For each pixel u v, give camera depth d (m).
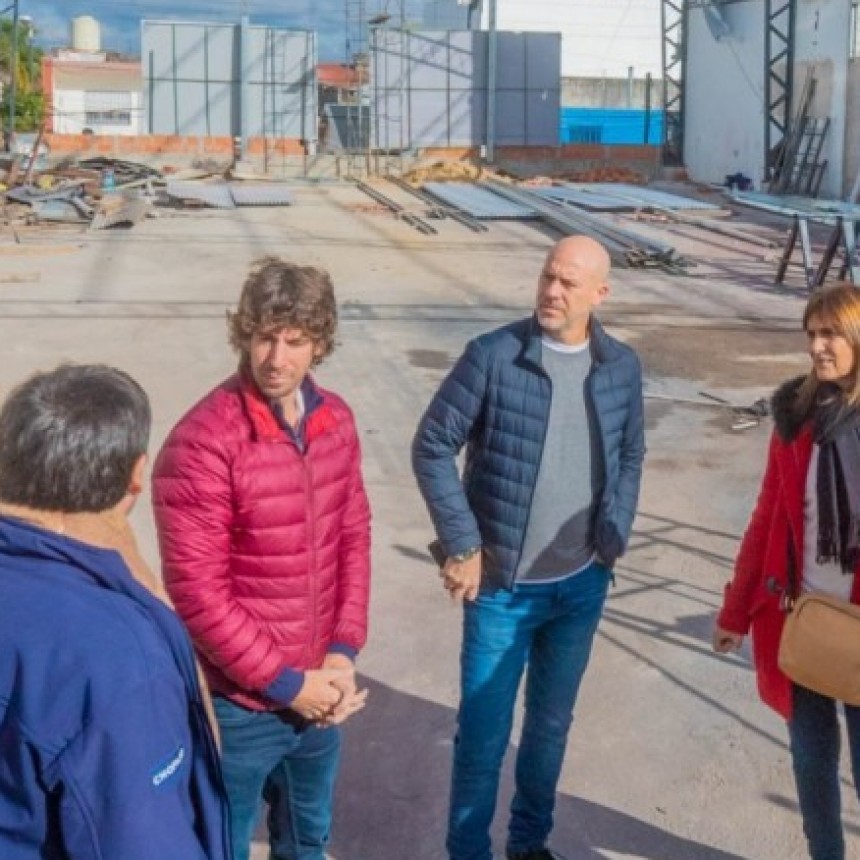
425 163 35.41
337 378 9.91
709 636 5.12
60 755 1.64
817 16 30.67
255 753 2.76
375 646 4.99
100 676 1.66
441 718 4.40
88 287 14.47
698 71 36.19
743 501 7.04
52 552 1.74
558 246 3.12
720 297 14.62
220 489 2.58
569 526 3.18
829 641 2.90
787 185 31.20
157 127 34.59
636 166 36.66
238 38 34.44
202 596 2.57
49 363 10.33
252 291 2.57
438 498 3.15
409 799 3.89
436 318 12.84
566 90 48.25
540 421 3.11
